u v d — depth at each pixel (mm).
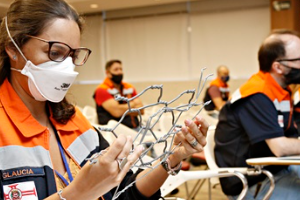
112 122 2574
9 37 941
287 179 1963
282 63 2080
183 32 8039
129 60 8516
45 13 928
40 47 931
